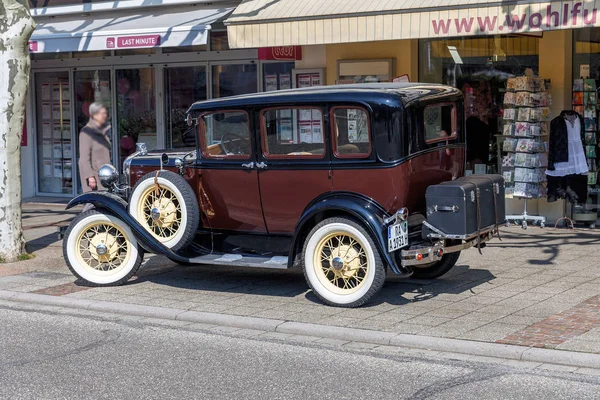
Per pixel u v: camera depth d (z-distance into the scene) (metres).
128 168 9.59
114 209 9.04
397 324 7.42
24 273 10.26
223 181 8.86
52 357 6.90
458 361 6.52
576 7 9.69
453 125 8.80
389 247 7.73
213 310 8.20
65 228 9.78
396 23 10.85
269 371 6.40
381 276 7.88
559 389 5.78
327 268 8.30
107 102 16.92
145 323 8.02
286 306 8.27
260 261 8.54
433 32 10.63
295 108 8.32
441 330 7.17
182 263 10.38
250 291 9.01
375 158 7.94
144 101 16.48
